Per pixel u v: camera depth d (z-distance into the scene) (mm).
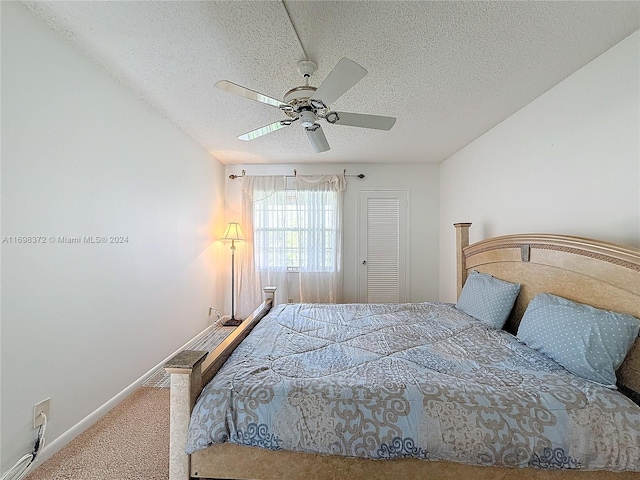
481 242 2740
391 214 4441
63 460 1651
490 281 2438
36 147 1607
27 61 1548
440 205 4367
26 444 1550
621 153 1655
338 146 3592
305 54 1822
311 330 2182
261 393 1322
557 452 1166
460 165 3705
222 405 1300
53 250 1710
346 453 1235
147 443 1795
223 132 3199
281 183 4438
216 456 1323
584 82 1901
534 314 1794
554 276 1914
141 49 1819
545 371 1464
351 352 1783
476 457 1191
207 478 1331
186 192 3320
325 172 4465
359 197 4457
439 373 1487
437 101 2414
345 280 4480
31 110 1577
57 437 1725
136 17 1544
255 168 4516
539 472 1238
